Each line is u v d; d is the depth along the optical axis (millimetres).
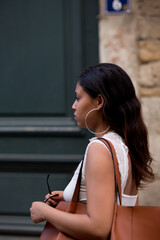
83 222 1345
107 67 1587
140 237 1368
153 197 2988
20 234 3236
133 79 2998
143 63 2998
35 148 3266
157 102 2984
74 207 1477
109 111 1547
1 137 3312
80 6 3164
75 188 1487
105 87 1547
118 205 1432
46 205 1524
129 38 2998
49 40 3219
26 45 3254
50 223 1519
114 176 1416
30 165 3277
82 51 3176
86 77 1580
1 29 3285
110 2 3010
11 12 3264
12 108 3295
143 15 2986
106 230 1334
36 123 3250
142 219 1410
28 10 3236
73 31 3178
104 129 1587
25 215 3281
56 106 3230
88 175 1389
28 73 3260
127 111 1575
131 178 1606
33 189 3275
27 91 3270
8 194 3307
